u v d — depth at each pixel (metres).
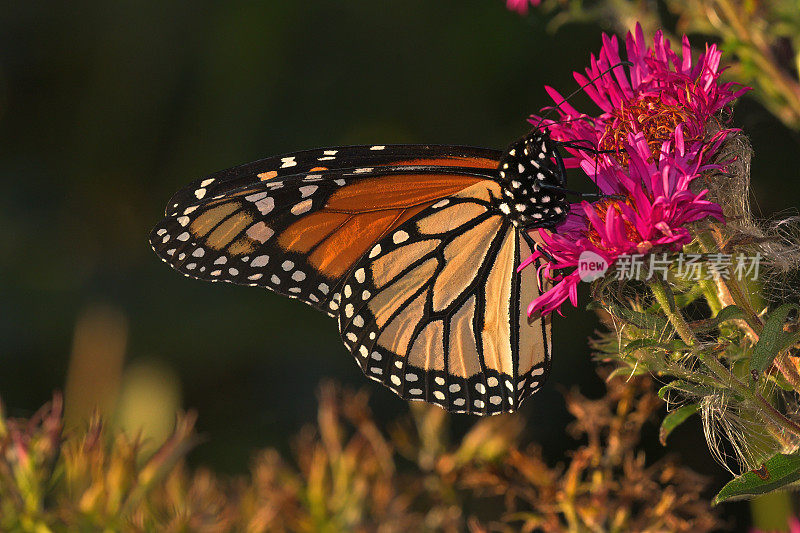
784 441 0.76
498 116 0.94
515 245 0.79
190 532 0.80
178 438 0.80
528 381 0.80
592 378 0.92
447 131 0.95
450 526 0.82
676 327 0.75
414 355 0.80
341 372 0.97
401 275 0.80
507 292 0.79
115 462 0.79
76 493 0.79
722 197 0.76
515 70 0.93
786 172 0.86
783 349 0.75
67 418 0.88
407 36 0.97
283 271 0.80
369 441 0.82
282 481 0.82
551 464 0.90
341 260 0.80
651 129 0.76
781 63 0.80
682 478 0.80
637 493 0.80
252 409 0.96
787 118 0.80
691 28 0.81
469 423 0.89
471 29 0.94
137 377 0.88
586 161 0.77
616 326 0.76
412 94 0.97
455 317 0.80
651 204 0.75
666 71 0.76
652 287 0.75
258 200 0.79
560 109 0.77
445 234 0.80
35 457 0.79
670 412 0.76
